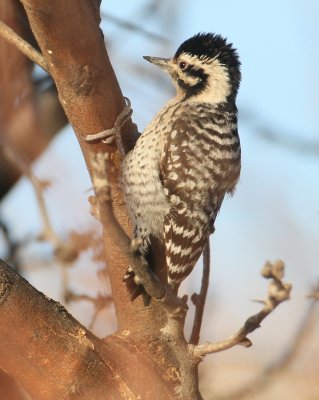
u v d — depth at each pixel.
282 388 9.64
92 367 7.25
